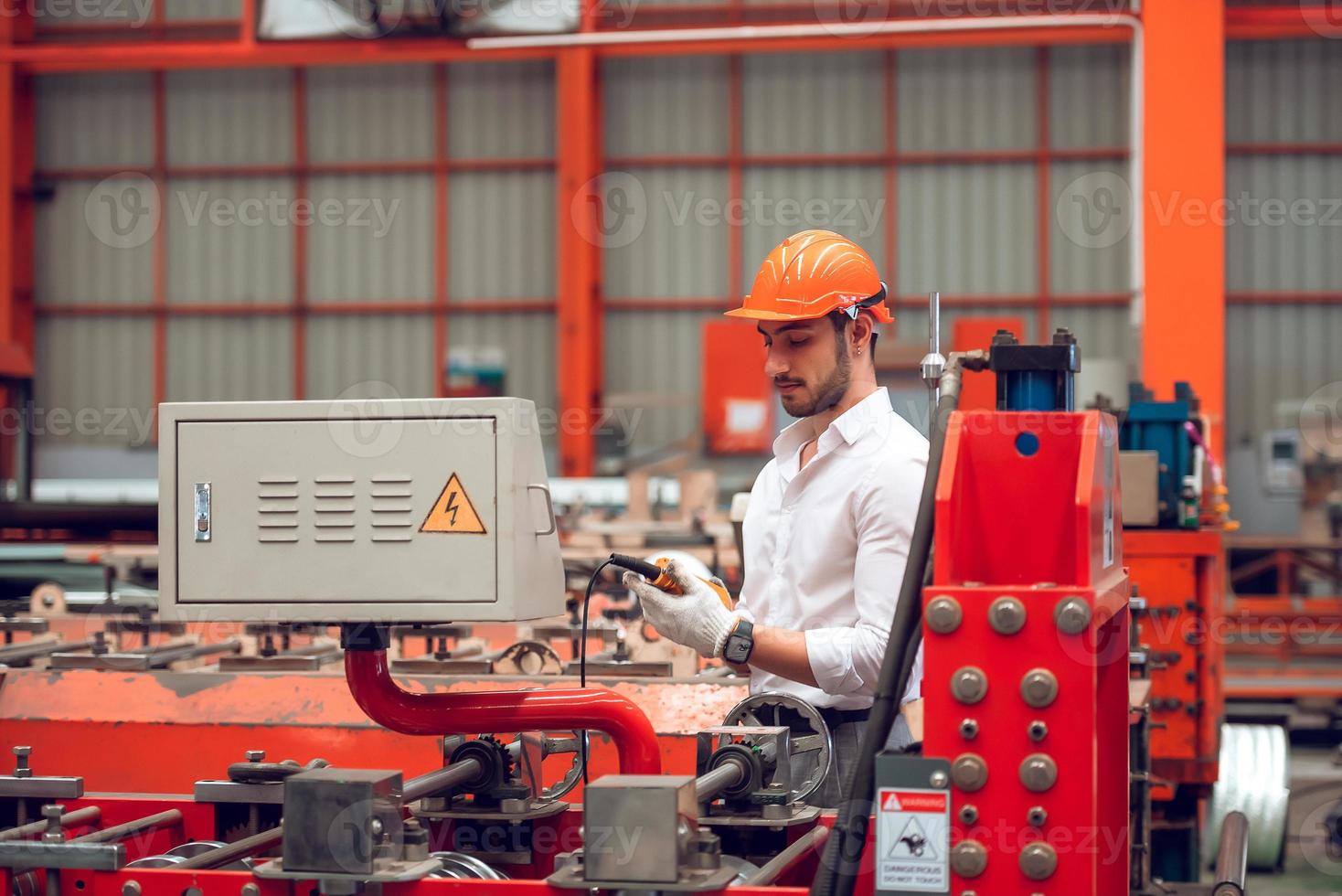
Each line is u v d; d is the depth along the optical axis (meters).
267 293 11.64
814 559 2.18
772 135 11.20
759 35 8.60
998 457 1.60
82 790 2.07
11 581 5.75
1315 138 10.55
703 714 2.72
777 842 1.88
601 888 1.52
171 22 11.49
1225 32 9.98
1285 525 10.16
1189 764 4.05
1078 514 1.48
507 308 11.43
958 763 1.45
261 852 1.89
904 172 11.09
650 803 1.52
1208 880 4.45
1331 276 10.58
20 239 11.59
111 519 6.15
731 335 9.65
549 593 1.78
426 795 1.77
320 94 11.53
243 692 2.89
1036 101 10.92
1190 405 4.45
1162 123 9.12
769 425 9.61
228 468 1.69
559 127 11.04
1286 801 4.25
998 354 1.71
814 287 2.12
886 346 8.82
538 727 1.85
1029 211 10.95
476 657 3.15
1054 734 1.43
